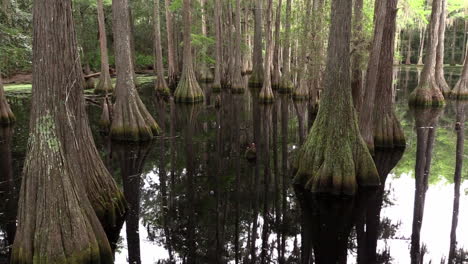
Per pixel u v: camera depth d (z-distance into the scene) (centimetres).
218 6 2792
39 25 505
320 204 806
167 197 849
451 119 1769
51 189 500
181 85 2264
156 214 760
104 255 546
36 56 508
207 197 851
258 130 1562
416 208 798
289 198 839
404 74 4244
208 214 764
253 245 645
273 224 726
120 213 705
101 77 2378
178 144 1321
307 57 2092
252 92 2816
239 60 2683
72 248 500
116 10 1252
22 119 1666
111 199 677
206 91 2880
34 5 507
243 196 853
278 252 623
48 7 507
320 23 1720
